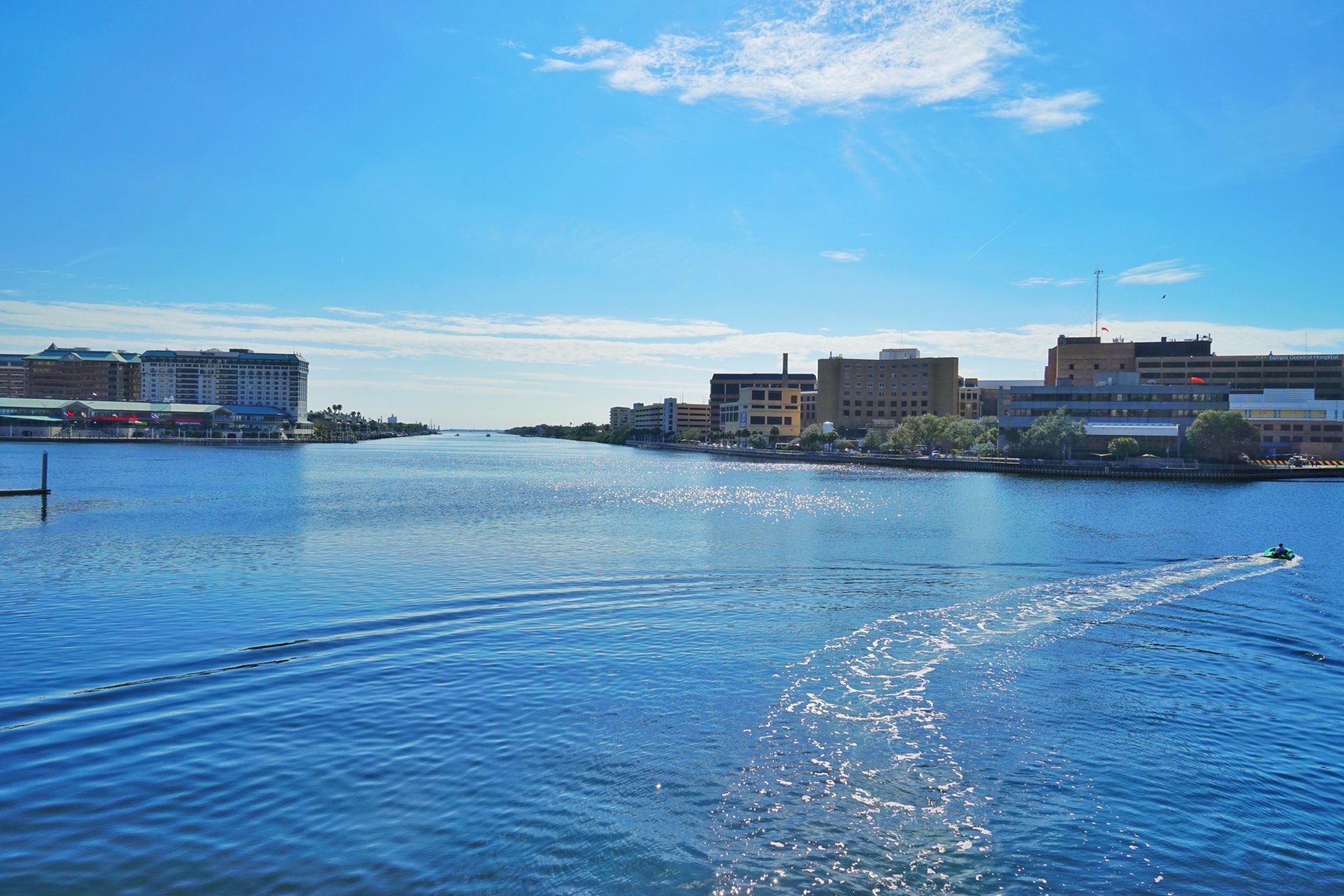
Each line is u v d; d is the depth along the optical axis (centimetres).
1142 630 4497
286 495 13025
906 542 7988
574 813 2438
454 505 11538
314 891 2066
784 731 3030
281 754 2784
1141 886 2155
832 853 2269
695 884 2123
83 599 5072
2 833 2281
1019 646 4144
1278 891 2144
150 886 2072
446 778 2634
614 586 5559
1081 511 11312
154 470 18850
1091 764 2817
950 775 2708
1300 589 5656
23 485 13950
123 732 2941
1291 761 2869
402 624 4469
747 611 4862
